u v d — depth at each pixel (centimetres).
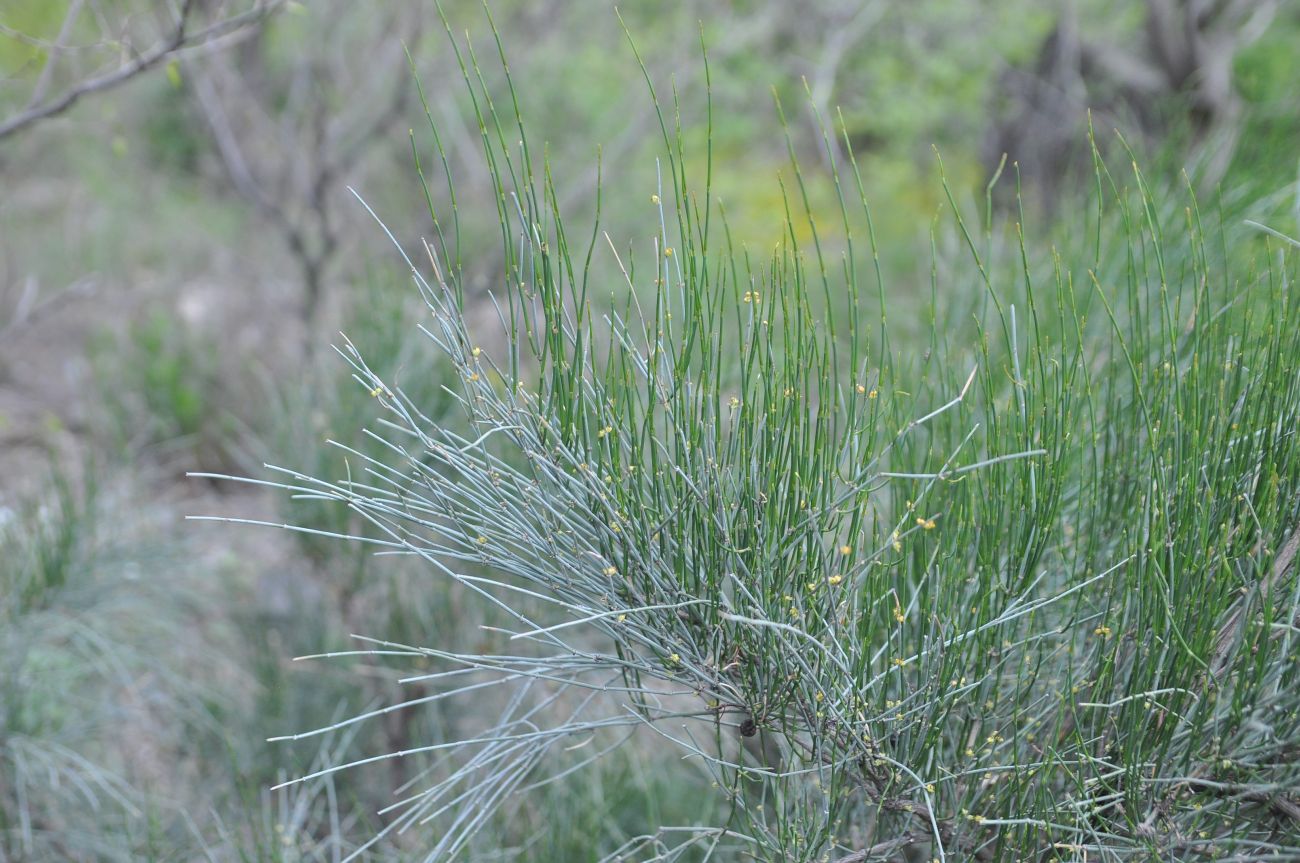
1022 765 155
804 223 841
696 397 148
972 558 178
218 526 445
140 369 563
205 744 318
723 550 151
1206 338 171
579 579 152
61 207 720
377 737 319
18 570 312
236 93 682
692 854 259
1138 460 173
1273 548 148
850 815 188
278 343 606
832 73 830
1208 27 777
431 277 561
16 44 480
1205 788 148
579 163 730
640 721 156
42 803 291
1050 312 255
